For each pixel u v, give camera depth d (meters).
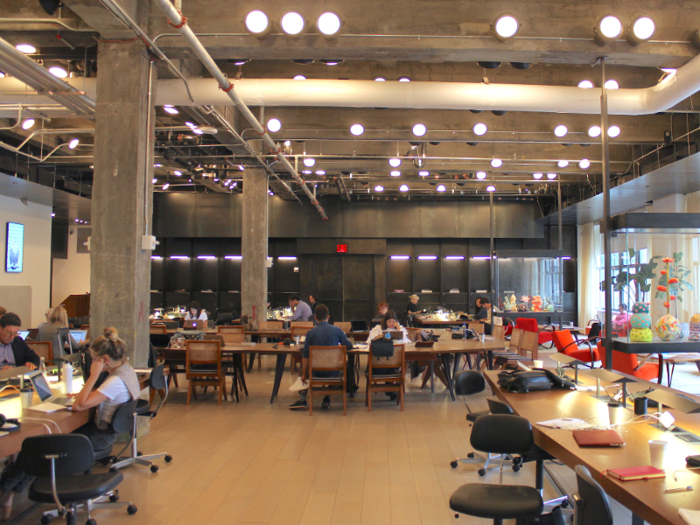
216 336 7.57
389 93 6.45
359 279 16.56
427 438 5.23
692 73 5.49
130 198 5.14
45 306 13.41
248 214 11.51
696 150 8.44
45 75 5.30
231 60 6.31
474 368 9.34
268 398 7.17
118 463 4.29
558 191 13.92
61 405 3.55
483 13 5.30
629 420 3.22
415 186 15.06
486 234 16.17
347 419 6.00
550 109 6.68
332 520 3.37
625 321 5.84
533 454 3.47
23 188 11.16
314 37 5.27
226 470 4.30
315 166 11.40
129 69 5.22
